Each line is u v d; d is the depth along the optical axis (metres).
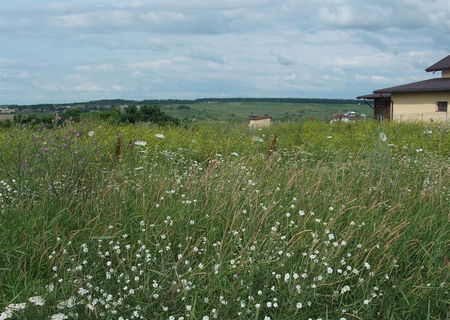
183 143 12.66
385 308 4.47
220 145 12.86
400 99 37.19
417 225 5.70
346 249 5.18
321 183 6.93
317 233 5.20
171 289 4.23
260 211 5.55
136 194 6.13
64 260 4.59
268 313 4.23
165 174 7.39
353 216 5.82
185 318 4.09
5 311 3.77
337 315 4.24
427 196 6.66
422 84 37.34
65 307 3.88
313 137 15.73
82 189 6.08
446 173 7.83
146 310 4.07
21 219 5.27
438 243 5.28
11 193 6.07
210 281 4.36
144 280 4.37
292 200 6.16
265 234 5.17
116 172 7.25
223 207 5.74
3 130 10.30
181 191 6.60
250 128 17.45
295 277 4.21
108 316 3.89
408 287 4.72
